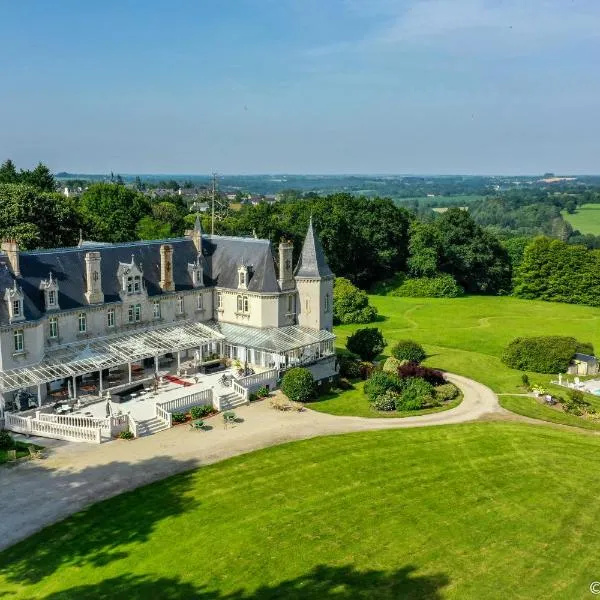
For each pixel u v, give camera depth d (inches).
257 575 1609.3
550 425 2709.2
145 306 3191.4
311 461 2292.1
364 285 6919.3
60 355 2822.3
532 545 1754.4
